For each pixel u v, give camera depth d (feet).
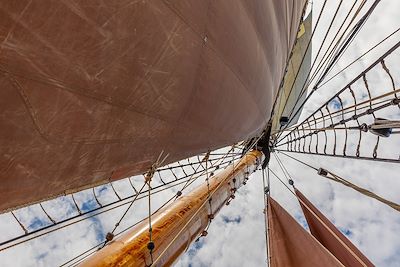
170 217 18.21
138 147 10.41
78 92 6.43
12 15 4.59
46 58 5.44
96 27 5.98
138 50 7.33
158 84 8.82
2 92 5.10
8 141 5.61
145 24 7.12
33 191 7.41
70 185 8.73
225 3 10.20
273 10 15.72
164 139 11.64
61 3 5.12
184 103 10.91
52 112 6.10
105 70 6.74
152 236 15.72
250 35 13.37
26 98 5.48
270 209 31.22
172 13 7.89
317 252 24.20
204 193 23.38
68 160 7.48
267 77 18.92
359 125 25.41
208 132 14.90
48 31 5.19
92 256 13.46
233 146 26.89
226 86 13.37
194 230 20.77
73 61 5.93
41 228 15.14
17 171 6.29
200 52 10.17
